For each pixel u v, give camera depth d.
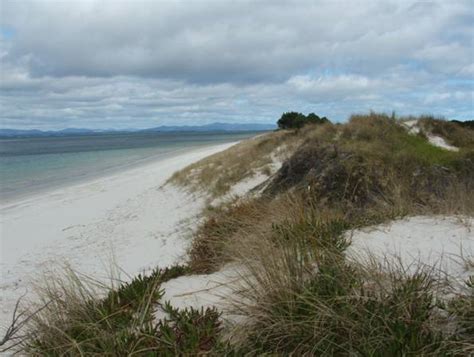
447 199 6.28
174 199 15.30
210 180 16.17
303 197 7.97
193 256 5.80
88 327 3.19
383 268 3.68
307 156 10.95
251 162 16.73
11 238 11.76
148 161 36.84
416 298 3.04
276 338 2.99
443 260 3.97
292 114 29.70
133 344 3.04
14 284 7.54
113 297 3.86
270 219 5.69
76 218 13.98
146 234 10.77
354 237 4.87
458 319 2.91
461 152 10.66
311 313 3.08
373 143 11.08
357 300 3.08
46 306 3.51
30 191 21.34
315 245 4.30
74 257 9.25
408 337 2.76
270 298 3.31
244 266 4.46
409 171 9.40
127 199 16.75
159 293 4.14
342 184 8.90
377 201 7.48
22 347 3.39
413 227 5.02
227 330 3.30
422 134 13.48
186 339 3.15
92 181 24.12
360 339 2.79
